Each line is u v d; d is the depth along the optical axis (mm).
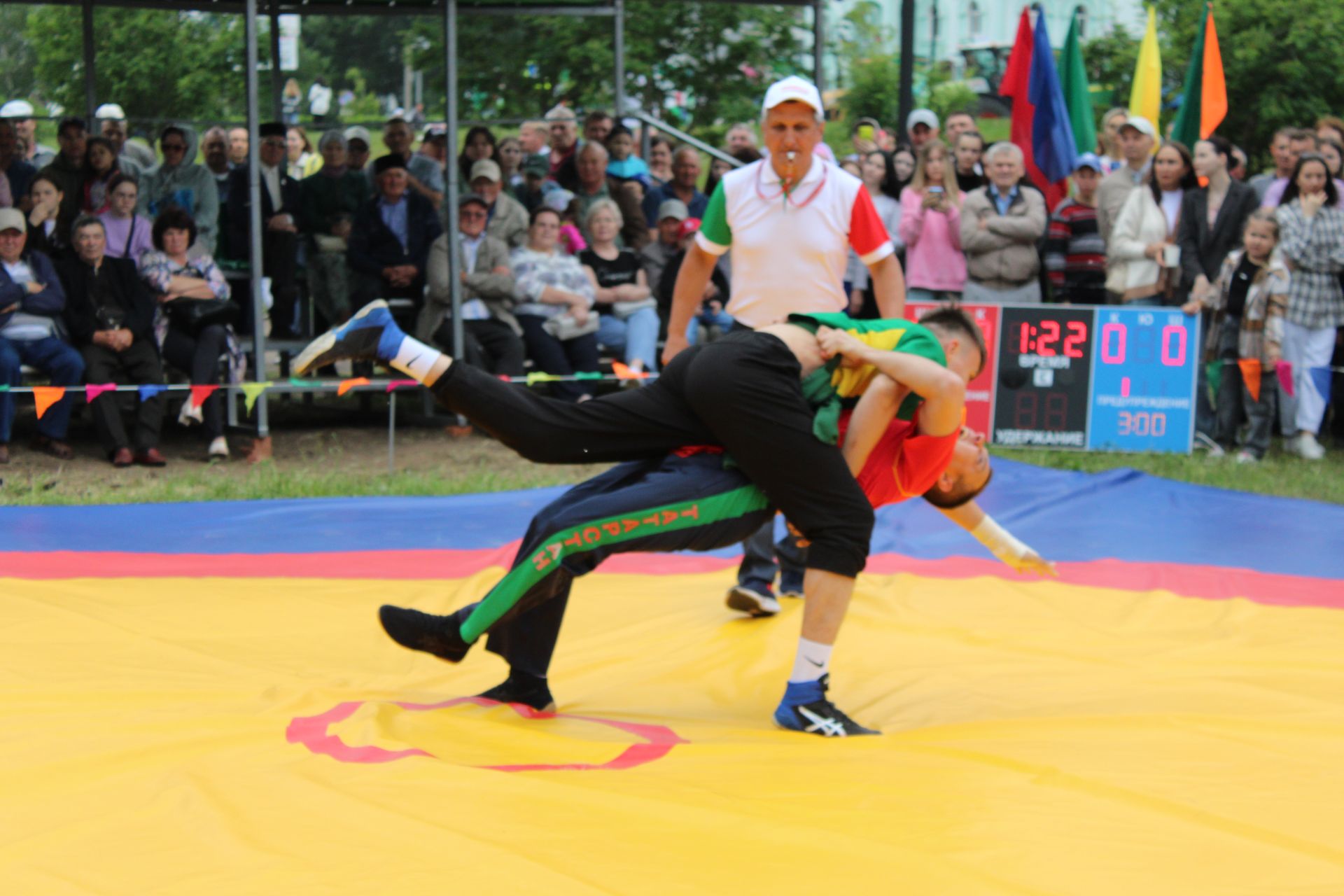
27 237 15195
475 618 6223
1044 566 7246
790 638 8227
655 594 9352
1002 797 5148
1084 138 22062
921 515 12164
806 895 4148
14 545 10234
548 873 4211
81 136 16266
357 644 7969
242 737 5570
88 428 16531
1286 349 15680
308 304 18641
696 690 7305
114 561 9797
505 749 5684
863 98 34812
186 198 17844
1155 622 8805
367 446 16188
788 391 6172
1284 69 26719
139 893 4109
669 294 17422
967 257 16516
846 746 5992
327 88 20719
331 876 4207
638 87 29203
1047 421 16016
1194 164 16328
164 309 15180
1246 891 4281
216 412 15047
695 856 4395
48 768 5176
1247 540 11430
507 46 23750
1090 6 32875
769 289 8031
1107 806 5043
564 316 16594
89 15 19234
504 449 16078
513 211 16844
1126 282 16359
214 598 8836
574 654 7922
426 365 6160
